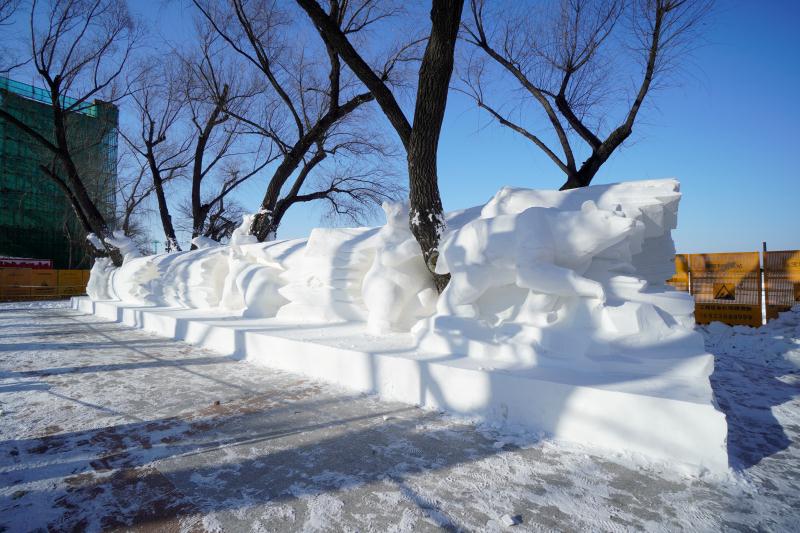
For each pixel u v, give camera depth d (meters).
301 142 13.56
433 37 5.86
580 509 2.51
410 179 6.23
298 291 7.72
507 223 4.80
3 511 2.52
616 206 4.43
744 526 2.34
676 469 2.95
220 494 2.71
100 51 17.47
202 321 7.94
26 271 25.27
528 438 3.47
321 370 5.36
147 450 3.37
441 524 2.38
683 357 3.74
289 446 3.41
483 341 4.56
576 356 4.00
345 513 2.50
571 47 12.15
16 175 31.84
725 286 11.80
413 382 4.39
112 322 11.55
